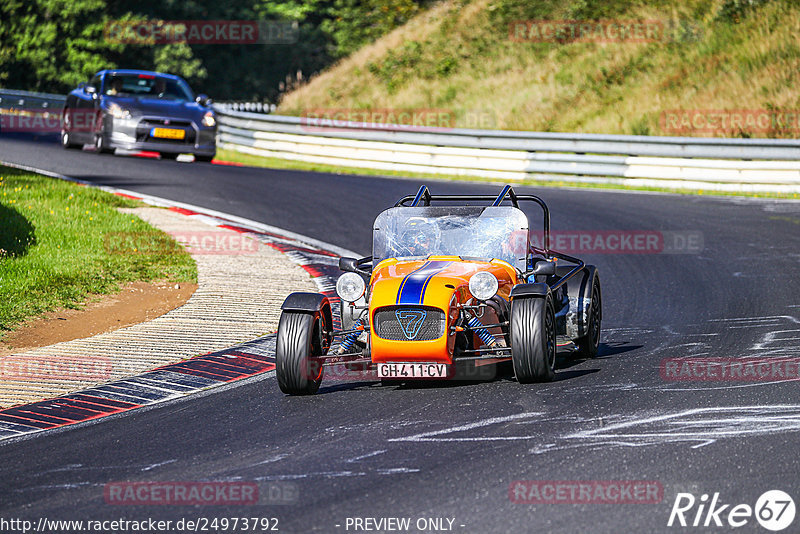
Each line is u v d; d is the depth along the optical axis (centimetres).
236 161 9769
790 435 2355
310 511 1972
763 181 8006
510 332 2894
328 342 3066
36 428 2702
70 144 9450
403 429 2520
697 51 10775
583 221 6488
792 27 10450
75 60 19700
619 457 2227
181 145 8669
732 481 2055
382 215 3294
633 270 5112
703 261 5281
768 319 3956
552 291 3144
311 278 4775
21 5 19462
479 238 3216
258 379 3177
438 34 13138
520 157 8881
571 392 2841
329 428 2567
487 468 2181
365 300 3081
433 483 2100
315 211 6850
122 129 8538
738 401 2700
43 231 5244
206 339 3675
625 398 2762
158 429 2645
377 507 1975
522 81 11488
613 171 8494
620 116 10194
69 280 4450
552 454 2264
